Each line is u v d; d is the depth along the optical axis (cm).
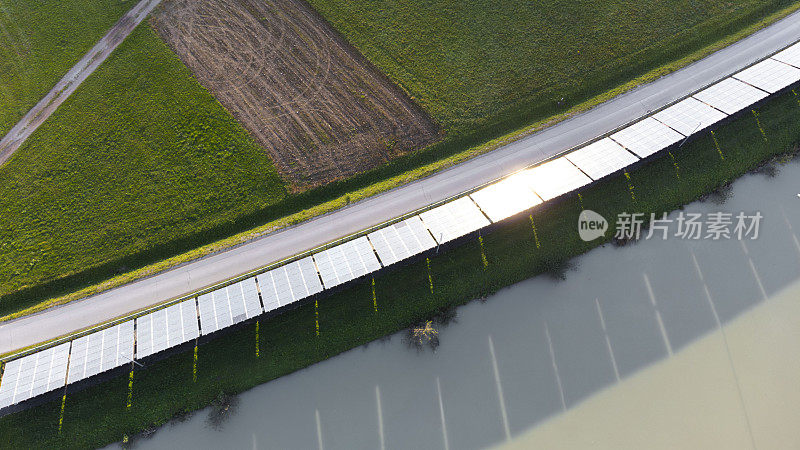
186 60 5319
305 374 3869
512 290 4172
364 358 3928
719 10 5397
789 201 4494
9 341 3912
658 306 4103
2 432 3538
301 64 5275
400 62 5206
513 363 3909
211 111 4962
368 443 3653
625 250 4319
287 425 3709
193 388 3731
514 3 5503
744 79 4741
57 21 5594
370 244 4075
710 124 4425
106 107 5034
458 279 4116
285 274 3956
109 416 3625
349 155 4731
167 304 3978
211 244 4356
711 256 4288
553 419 3722
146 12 5659
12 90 5166
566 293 4156
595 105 4900
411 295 4053
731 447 3600
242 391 3791
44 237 4353
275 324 3909
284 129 4869
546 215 4306
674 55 5178
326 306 3978
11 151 4800
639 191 4422
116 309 4031
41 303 4097
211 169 4644
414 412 3750
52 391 3522
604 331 4016
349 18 5509
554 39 5250
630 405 3753
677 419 3700
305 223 4403
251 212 4466
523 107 4906
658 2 5441
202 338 3812
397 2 5578
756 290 4150
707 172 4516
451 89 5012
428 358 3931
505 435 3675
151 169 4656
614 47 5181
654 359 3909
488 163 4638
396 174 4684
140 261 4288
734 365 3878
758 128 4675
